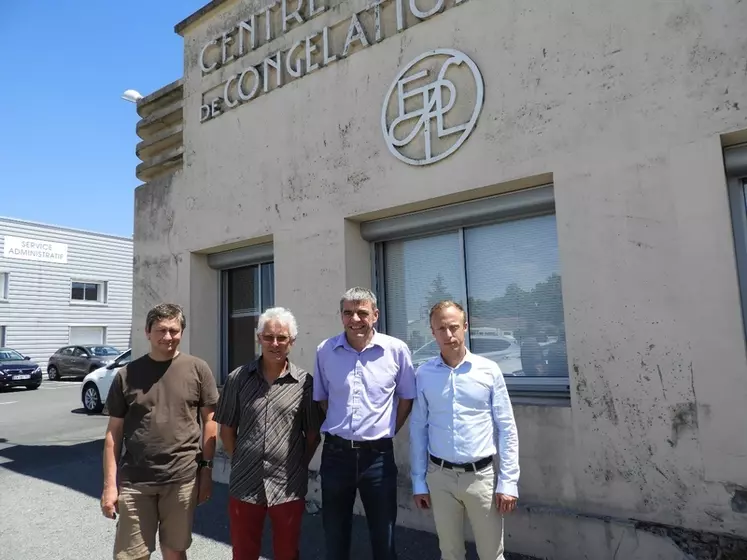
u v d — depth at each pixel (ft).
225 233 19.45
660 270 10.93
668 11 11.09
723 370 10.16
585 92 12.00
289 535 9.66
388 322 16.48
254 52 19.07
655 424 10.84
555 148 12.33
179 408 10.18
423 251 15.92
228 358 21.45
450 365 9.78
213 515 15.93
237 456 9.91
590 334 11.68
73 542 14.39
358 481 9.81
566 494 11.88
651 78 11.22
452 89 13.94
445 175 13.94
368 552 13.03
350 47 16.20
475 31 13.67
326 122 16.69
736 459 9.96
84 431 31.53
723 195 10.34
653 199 11.08
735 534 9.91
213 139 20.22
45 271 78.84
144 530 9.84
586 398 11.68
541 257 13.83
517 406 12.66
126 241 90.22
